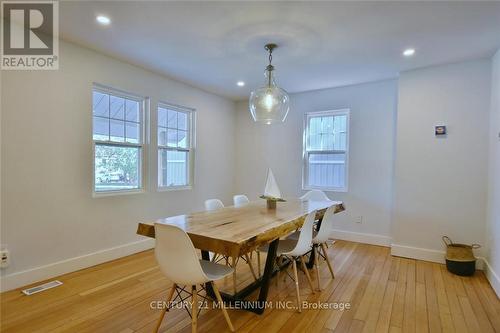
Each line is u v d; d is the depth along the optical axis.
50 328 2.00
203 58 3.29
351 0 2.08
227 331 2.00
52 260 2.82
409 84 3.59
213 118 4.99
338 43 2.83
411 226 3.59
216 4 2.16
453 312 2.29
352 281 2.88
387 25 2.45
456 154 3.34
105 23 2.49
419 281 2.88
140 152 3.79
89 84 3.10
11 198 2.52
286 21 2.40
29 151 2.63
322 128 4.68
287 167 4.96
